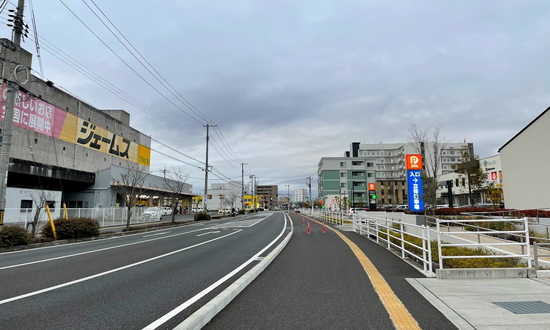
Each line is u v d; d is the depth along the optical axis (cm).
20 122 2792
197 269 846
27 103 2862
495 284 640
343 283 673
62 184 3438
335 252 1117
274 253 1038
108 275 778
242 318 471
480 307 496
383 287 634
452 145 8475
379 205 7850
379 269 812
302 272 791
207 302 550
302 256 1039
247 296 587
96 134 3881
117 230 2259
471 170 3484
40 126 3016
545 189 2373
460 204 5450
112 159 4222
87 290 639
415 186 1534
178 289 645
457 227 1814
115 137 4300
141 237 1805
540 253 1096
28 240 1395
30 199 2317
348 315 479
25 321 466
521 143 2645
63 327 443
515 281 662
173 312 504
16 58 1466
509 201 2817
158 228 2580
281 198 14450
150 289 646
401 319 456
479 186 3503
